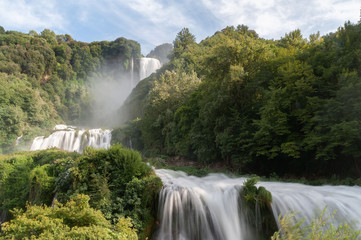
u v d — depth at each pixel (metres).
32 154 21.33
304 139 14.22
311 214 8.91
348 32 15.15
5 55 69.81
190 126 25.61
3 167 18.72
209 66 21.64
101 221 6.42
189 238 9.83
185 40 77.94
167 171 17.36
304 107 15.09
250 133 17.64
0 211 16.31
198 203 10.01
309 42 26.50
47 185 11.77
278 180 15.29
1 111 41.50
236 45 20.05
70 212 6.21
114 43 121.62
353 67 13.88
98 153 11.35
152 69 116.56
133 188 10.25
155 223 10.14
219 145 20.78
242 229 9.44
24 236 5.11
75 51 105.56
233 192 10.04
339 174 14.77
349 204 9.04
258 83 18.12
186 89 33.56
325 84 14.63
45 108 56.97
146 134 34.38
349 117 12.47
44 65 81.06
